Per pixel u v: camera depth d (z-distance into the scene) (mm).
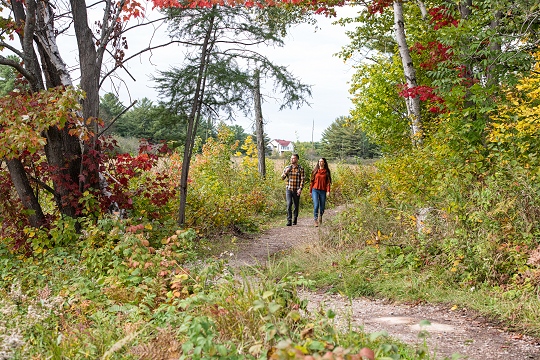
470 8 10602
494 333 5840
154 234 10383
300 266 9609
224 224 13852
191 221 13273
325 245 10734
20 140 8453
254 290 5094
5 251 9359
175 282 5938
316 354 2908
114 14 10859
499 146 8883
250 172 22172
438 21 12406
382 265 8852
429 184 9688
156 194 10984
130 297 6227
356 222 11203
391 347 3348
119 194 10422
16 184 10141
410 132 17078
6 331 4582
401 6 13461
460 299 7062
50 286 6887
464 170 8945
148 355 4117
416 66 17688
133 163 10680
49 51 10508
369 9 13680
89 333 4754
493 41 9625
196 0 10852
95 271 7621
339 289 8156
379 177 12250
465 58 10195
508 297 6695
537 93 8516
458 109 10539
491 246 7488
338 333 4441
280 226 15820
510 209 7750
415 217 9523
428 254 8469
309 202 21516
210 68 11516
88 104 10516
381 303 7535
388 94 20156
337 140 65062
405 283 7898
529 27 9828
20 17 10367
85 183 10422
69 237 9414
